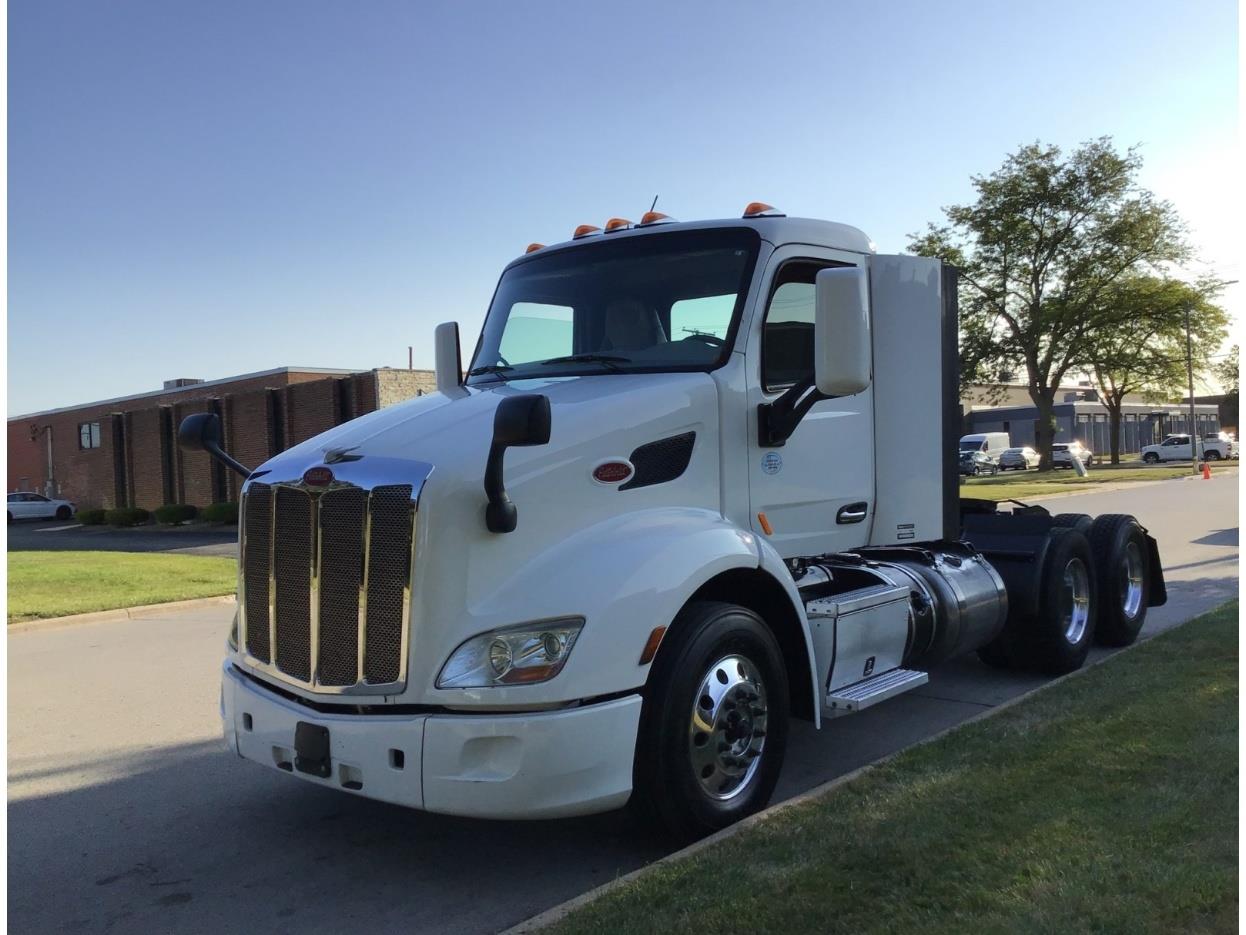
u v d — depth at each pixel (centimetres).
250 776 553
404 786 366
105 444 4272
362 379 2923
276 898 395
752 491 482
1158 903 323
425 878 410
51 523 4659
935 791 436
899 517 571
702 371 476
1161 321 4816
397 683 373
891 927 317
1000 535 733
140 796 521
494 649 368
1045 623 705
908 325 575
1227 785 421
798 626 468
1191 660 664
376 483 381
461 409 438
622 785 379
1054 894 332
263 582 428
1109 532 794
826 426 527
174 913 385
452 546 374
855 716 632
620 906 343
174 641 1007
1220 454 5912
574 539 404
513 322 553
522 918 371
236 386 4100
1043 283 5044
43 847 454
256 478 438
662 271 512
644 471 435
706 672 417
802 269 518
